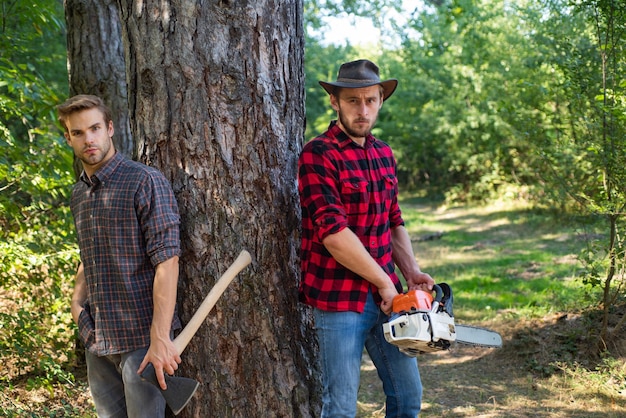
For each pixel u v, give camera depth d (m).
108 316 2.35
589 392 4.23
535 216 13.29
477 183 16.78
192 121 2.45
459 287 7.67
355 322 2.46
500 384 4.56
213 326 2.49
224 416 2.50
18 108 4.79
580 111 4.94
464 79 16.55
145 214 2.30
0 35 5.33
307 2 9.59
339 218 2.37
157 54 2.45
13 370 4.71
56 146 4.66
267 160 2.54
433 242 11.94
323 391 2.51
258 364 2.53
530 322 5.42
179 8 2.42
